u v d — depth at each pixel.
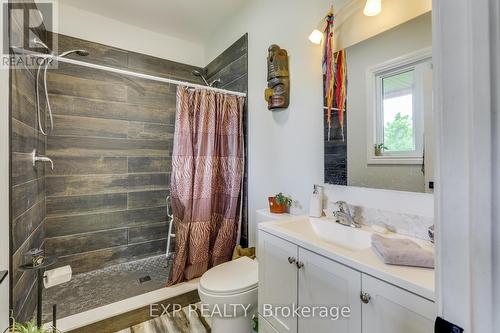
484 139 0.33
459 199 0.36
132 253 2.59
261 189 2.10
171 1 2.26
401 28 1.13
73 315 1.70
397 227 1.15
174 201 2.07
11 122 1.21
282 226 1.33
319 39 1.50
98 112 2.41
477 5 0.33
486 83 0.32
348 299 0.88
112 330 1.60
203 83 3.04
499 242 0.32
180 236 2.09
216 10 2.40
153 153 2.71
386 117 1.20
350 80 1.36
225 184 2.30
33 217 1.70
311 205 1.50
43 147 2.05
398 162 1.15
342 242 1.28
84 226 2.35
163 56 2.82
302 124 1.69
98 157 2.41
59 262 2.23
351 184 1.36
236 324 1.44
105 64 2.46
